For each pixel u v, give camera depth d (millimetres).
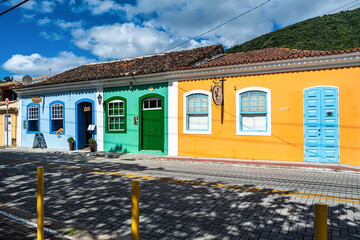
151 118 13867
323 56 9773
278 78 10844
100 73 16422
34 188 6945
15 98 25328
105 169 9586
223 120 11898
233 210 5062
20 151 16109
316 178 7855
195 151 12477
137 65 16359
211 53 16234
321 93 10094
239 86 11570
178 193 6273
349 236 3906
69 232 4117
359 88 9484
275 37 42688
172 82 13031
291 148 10594
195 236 3996
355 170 8656
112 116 14781
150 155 13047
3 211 5137
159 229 4262
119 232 4172
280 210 5016
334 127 9906
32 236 3939
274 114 10898
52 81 16578
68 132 16281
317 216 1971
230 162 10688
